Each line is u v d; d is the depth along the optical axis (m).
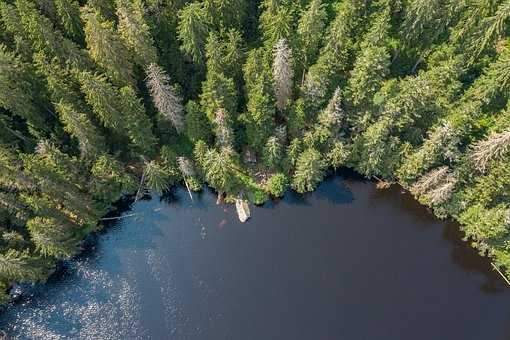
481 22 62.72
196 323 60.62
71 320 60.88
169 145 69.88
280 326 60.25
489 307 60.81
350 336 59.38
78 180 63.34
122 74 63.03
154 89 60.28
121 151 69.44
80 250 65.25
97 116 63.41
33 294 62.38
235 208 67.69
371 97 63.62
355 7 67.12
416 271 63.66
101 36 57.97
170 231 66.88
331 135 66.31
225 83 61.59
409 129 64.75
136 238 66.44
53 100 62.28
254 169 69.69
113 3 67.25
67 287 62.88
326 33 65.81
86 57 63.41
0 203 59.34
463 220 63.78
